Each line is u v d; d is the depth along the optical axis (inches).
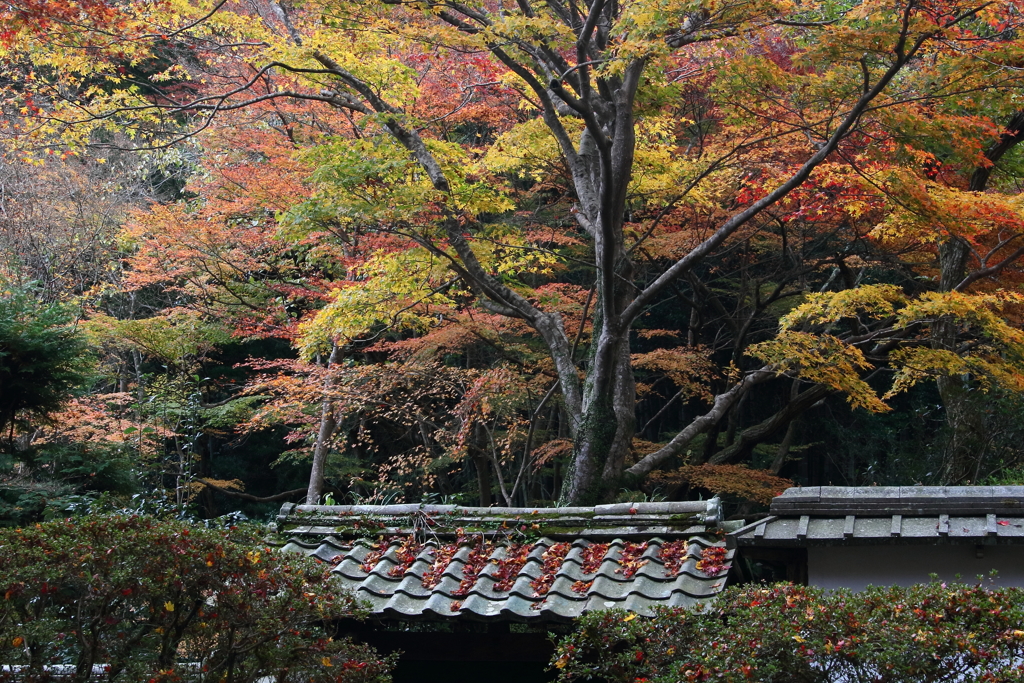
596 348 409.1
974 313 398.0
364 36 384.5
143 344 537.3
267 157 552.4
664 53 317.7
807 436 747.4
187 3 394.9
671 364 522.6
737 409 600.7
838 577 198.4
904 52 344.2
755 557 203.8
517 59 357.1
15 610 162.9
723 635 148.0
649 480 513.0
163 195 664.4
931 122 354.3
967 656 132.0
